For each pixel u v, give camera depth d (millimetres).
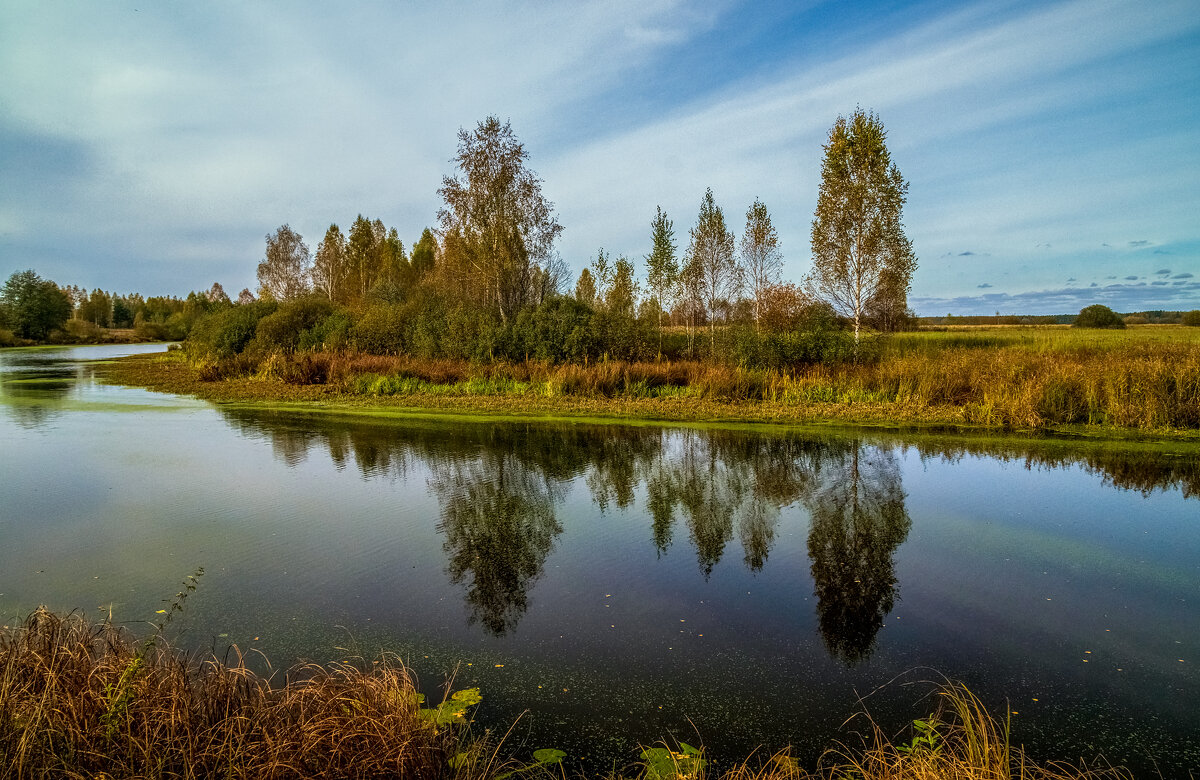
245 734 2992
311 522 7207
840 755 3400
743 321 21453
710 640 4645
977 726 3604
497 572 5855
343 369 20578
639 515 7492
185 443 11688
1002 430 12070
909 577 5699
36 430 13031
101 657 3730
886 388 15461
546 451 10930
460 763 3191
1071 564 5945
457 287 27125
